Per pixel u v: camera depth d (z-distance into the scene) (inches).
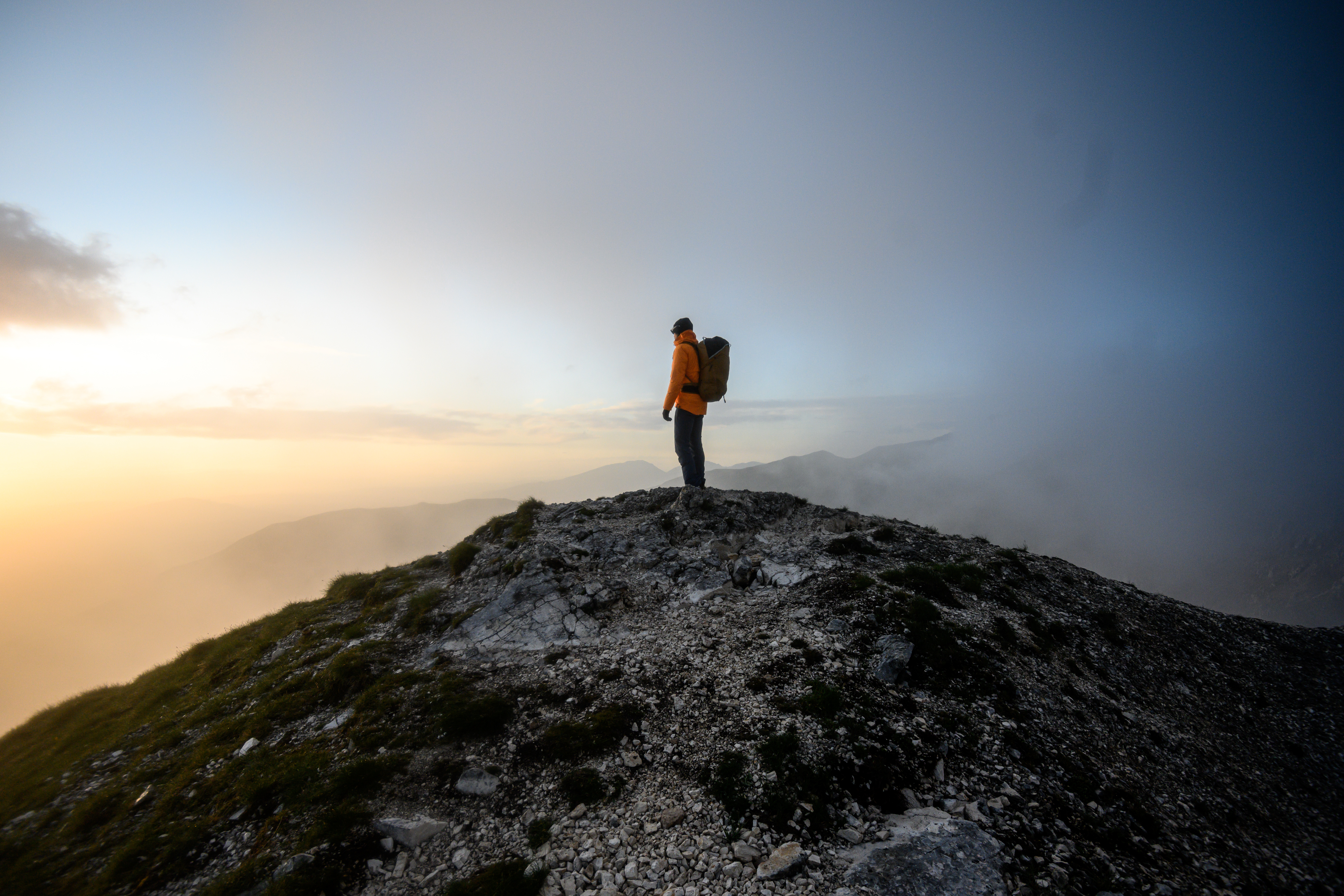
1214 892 297.9
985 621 532.1
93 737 570.6
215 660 674.8
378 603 666.2
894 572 596.7
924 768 354.3
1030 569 687.1
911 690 422.0
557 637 525.3
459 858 299.3
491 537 746.8
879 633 482.3
